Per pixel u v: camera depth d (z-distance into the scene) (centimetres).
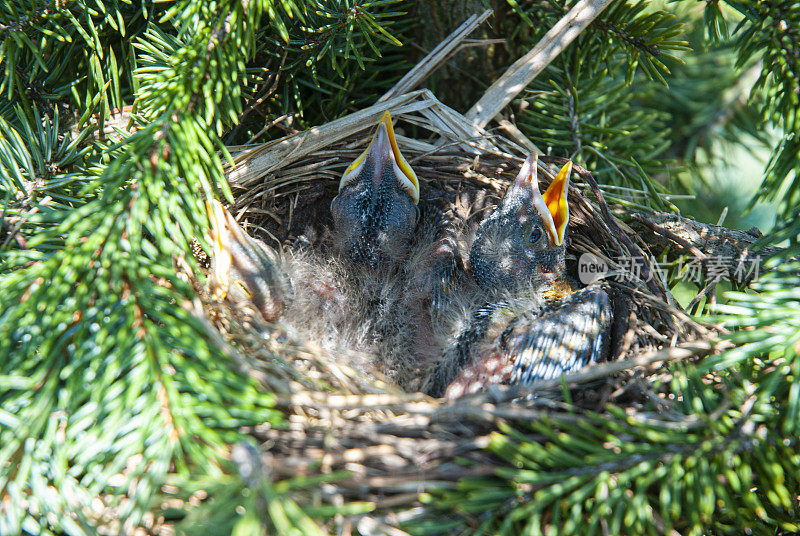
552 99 106
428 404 99
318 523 97
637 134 108
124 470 98
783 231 99
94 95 102
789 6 100
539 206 104
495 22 105
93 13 101
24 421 97
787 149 100
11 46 101
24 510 97
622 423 98
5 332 98
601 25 104
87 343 98
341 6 102
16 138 101
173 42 102
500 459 98
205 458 97
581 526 98
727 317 99
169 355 98
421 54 105
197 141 99
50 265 98
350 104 105
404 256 106
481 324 104
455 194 107
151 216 99
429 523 98
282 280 103
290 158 104
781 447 98
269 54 103
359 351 104
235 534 87
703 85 110
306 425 98
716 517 99
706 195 112
